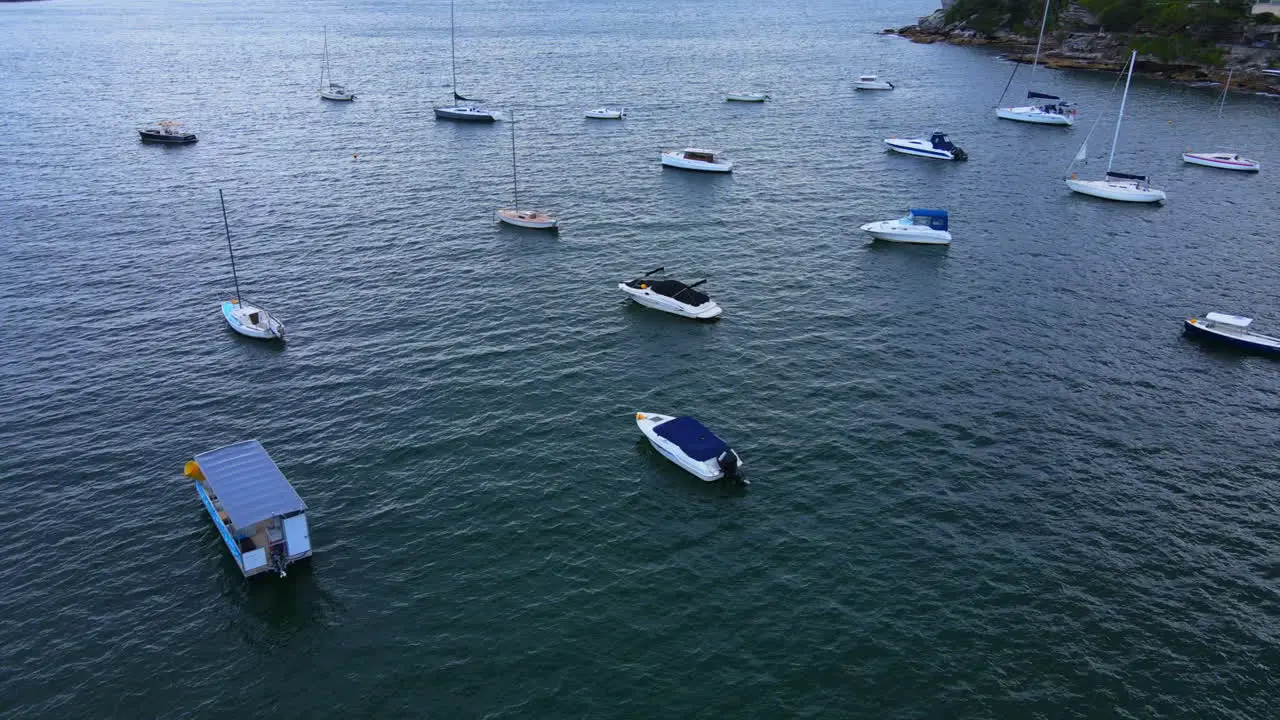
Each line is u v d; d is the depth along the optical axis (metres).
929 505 46.22
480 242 86.38
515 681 35.22
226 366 61.50
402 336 66.19
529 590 40.16
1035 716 33.66
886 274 78.81
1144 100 161.50
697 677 35.47
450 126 141.00
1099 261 81.94
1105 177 106.12
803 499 46.88
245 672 35.78
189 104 160.00
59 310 70.62
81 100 163.25
